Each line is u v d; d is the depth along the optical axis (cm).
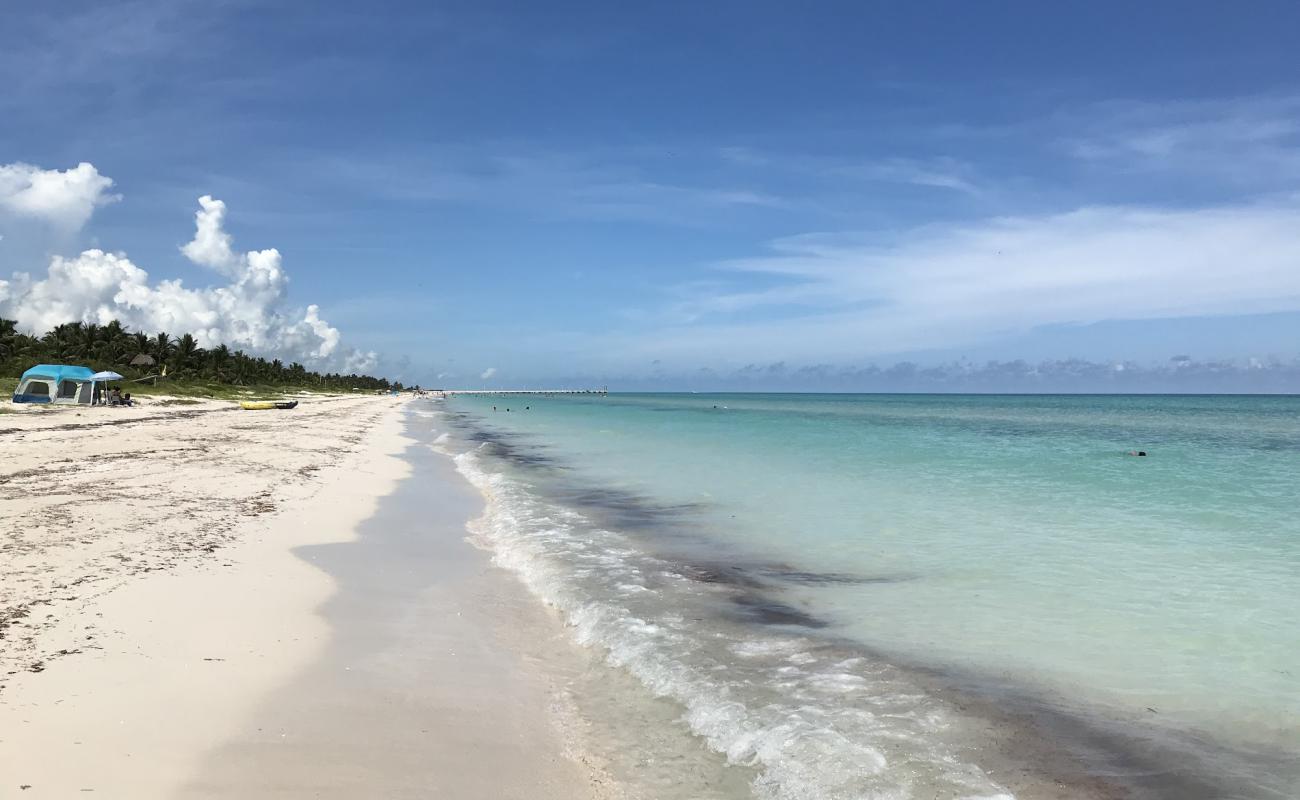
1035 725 630
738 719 636
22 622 741
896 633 864
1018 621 905
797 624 897
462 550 1295
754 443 3947
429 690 678
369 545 1280
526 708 657
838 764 557
